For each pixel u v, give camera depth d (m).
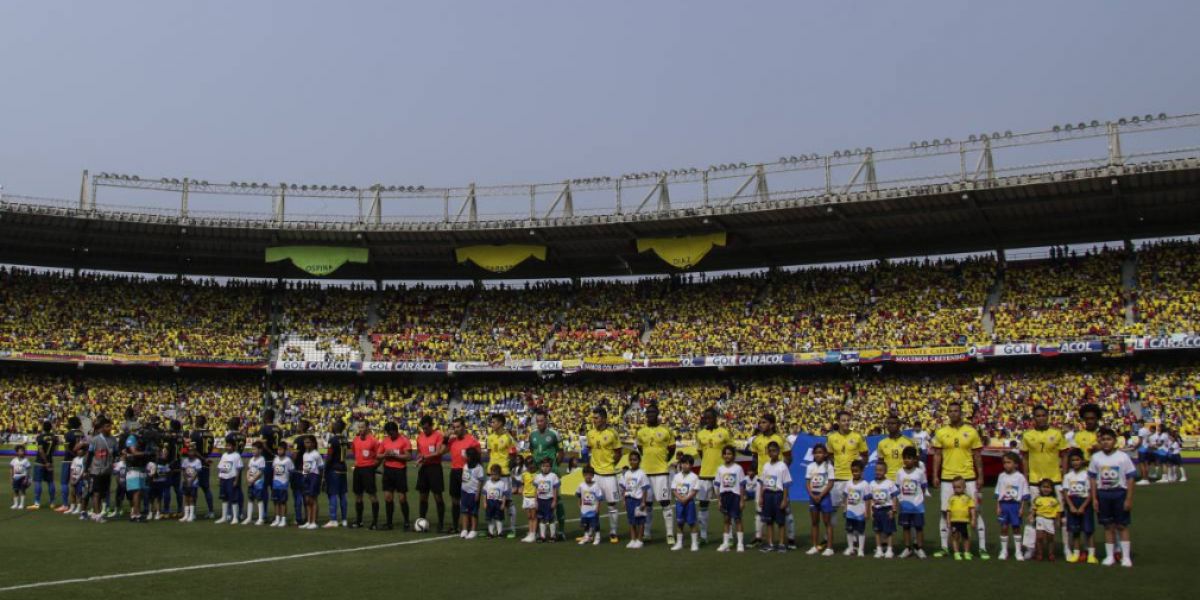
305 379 57.69
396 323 59.31
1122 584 13.45
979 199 44.19
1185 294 43.97
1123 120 40.66
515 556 16.78
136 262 58.56
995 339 45.75
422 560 16.25
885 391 48.00
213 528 21.05
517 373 56.97
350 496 29.55
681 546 17.78
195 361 54.62
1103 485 15.34
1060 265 49.47
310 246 55.22
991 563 15.63
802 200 46.47
